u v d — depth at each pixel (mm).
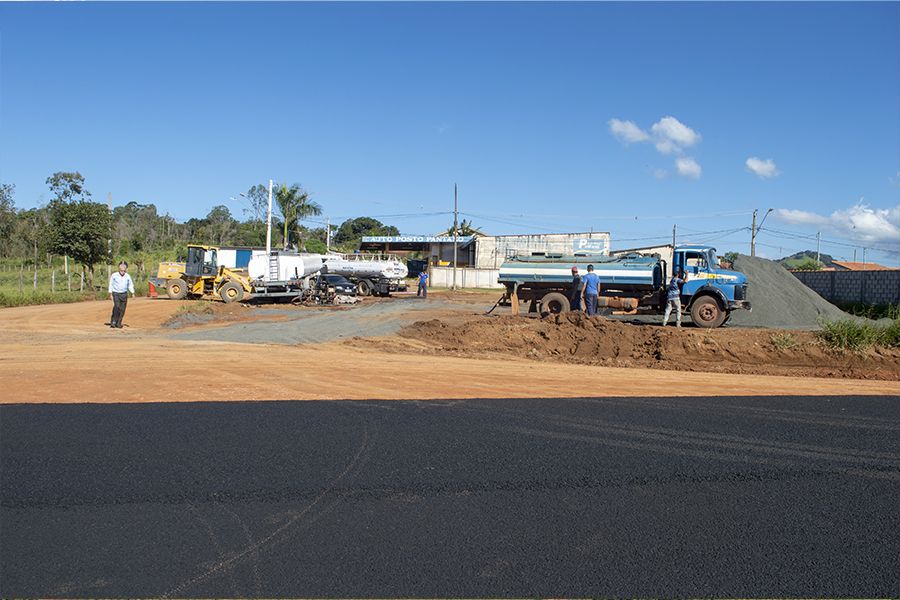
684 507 5684
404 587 4305
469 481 6215
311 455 6922
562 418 8680
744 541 5047
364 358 14219
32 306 29797
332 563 4613
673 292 20453
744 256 27547
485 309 29812
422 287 40875
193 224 89562
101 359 13047
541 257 24578
